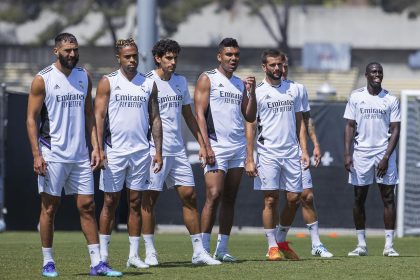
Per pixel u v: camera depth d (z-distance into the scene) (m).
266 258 31.97
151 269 27.50
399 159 49.38
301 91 33.97
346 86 119.75
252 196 51.00
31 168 51.78
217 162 29.52
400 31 142.62
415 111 49.12
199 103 29.55
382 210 50.22
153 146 28.89
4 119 51.31
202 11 138.50
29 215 51.88
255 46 139.12
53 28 132.00
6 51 132.75
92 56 131.12
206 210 29.64
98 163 26.03
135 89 27.59
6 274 26.47
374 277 25.69
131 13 129.62
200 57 138.00
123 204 51.28
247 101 30.08
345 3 162.00
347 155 35.00
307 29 141.50
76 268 28.27
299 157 31.41
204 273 26.33
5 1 133.50
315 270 27.11
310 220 34.19
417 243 43.97
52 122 25.70
